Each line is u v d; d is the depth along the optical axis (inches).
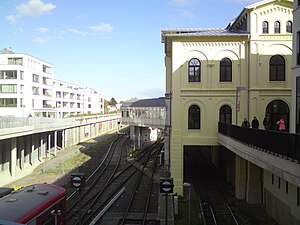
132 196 938.1
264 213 853.8
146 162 1528.1
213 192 1048.8
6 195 494.3
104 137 2952.8
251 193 932.6
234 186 1094.4
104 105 6284.5
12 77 2401.6
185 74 1028.5
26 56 2493.8
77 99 4023.1
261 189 932.6
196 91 1026.7
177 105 1026.1
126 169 1380.4
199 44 1022.4
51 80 3016.7
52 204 462.6
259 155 584.7
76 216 753.6
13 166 1283.2
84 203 850.8
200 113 1031.6
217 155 1450.5
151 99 1983.3
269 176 847.7
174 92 1026.7
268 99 1002.7
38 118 1551.4
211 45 1023.6
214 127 1029.8
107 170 1380.4
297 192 649.6
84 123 2645.2
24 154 1526.8
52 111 2898.6
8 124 1213.1
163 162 1422.2
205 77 1026.7
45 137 1879.9
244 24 1076.5
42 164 1587.1
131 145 2215.8
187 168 1460.4
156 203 881.5
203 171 1395.2
